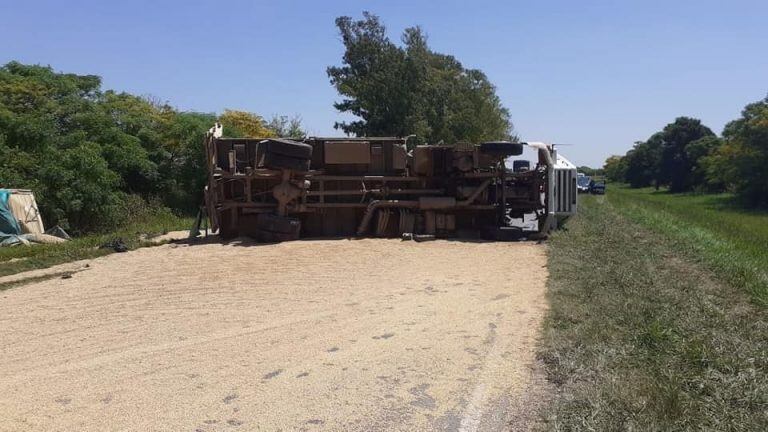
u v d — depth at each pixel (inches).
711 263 417.1
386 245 536.7
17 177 728.3
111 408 196.2
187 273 427.5
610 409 178.2
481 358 236.2
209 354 248.5
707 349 223.5
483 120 1979.6
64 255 513.3
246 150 605.6
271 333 277.0
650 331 246.4
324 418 185.9
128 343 267.4
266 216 569.6
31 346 267.4
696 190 2393.0
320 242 555.5
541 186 614.2
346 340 263.4
